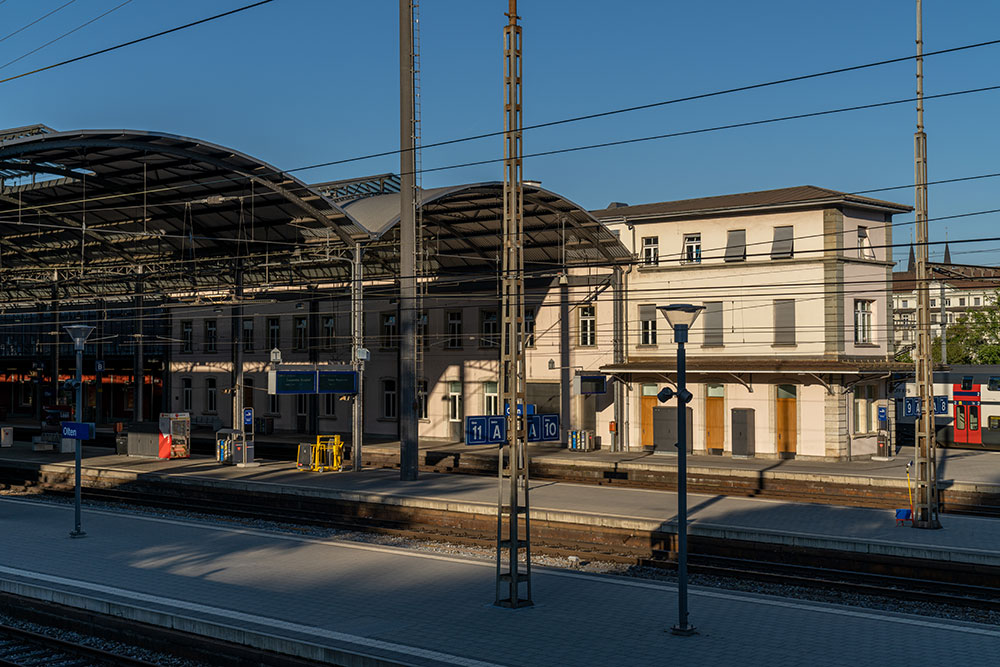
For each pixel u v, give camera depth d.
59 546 21.81
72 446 45.03
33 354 67.38
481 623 14.97
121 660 14.61
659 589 17.48
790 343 39.59
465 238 44.94
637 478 36.22
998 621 17.14
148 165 36.50
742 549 22.62
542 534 25.45
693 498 28.47
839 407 38.25
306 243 41.69
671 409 41.44
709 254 41.75
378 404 51.06
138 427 43.03
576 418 44.81
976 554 19.78
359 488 30.86
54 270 50.59
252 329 55.78
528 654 13.30
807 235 39.50
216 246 46.88
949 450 41.97
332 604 16.16
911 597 18.70
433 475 35.16
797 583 20.03
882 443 39.34
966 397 42.28
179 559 20.20
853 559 21.19
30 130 32.19
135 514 27.09
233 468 37.97
